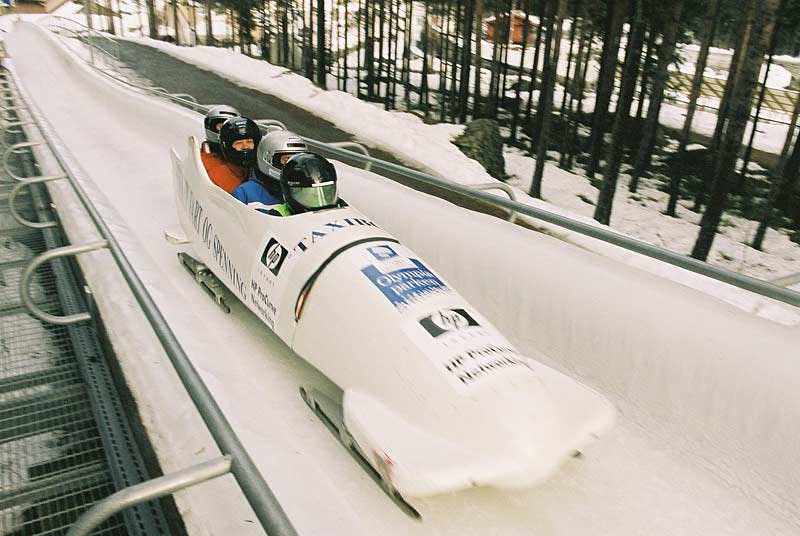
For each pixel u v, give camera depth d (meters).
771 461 2.41
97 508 1.57
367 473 2.42
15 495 2.81
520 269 3.57
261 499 1.51
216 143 4.70
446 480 1.95
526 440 2.04
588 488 2.45
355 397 2.40
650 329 2.89
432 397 2.23
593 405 2.29
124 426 3.17
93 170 7.73
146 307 2.49
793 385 2.39
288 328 2.91
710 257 16.67
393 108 28.08
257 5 35.50
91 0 47.81
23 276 3.23
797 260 16.80
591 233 3.29
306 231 3.03
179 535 2.29
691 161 23.31
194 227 4.20
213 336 3.56
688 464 2.56
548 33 21.86
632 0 18.47
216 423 1.78
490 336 2.47
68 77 16.91
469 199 9.94
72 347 4.09
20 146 6.10
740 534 2.26
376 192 4.96
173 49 27.88
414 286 2.63
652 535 2.25
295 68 35.47
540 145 17.19
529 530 2.25
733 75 18.12
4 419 3.32
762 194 20.39
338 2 31.59
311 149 12.23
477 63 23.34
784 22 17.70
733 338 2.62
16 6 48.12
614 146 15.39
